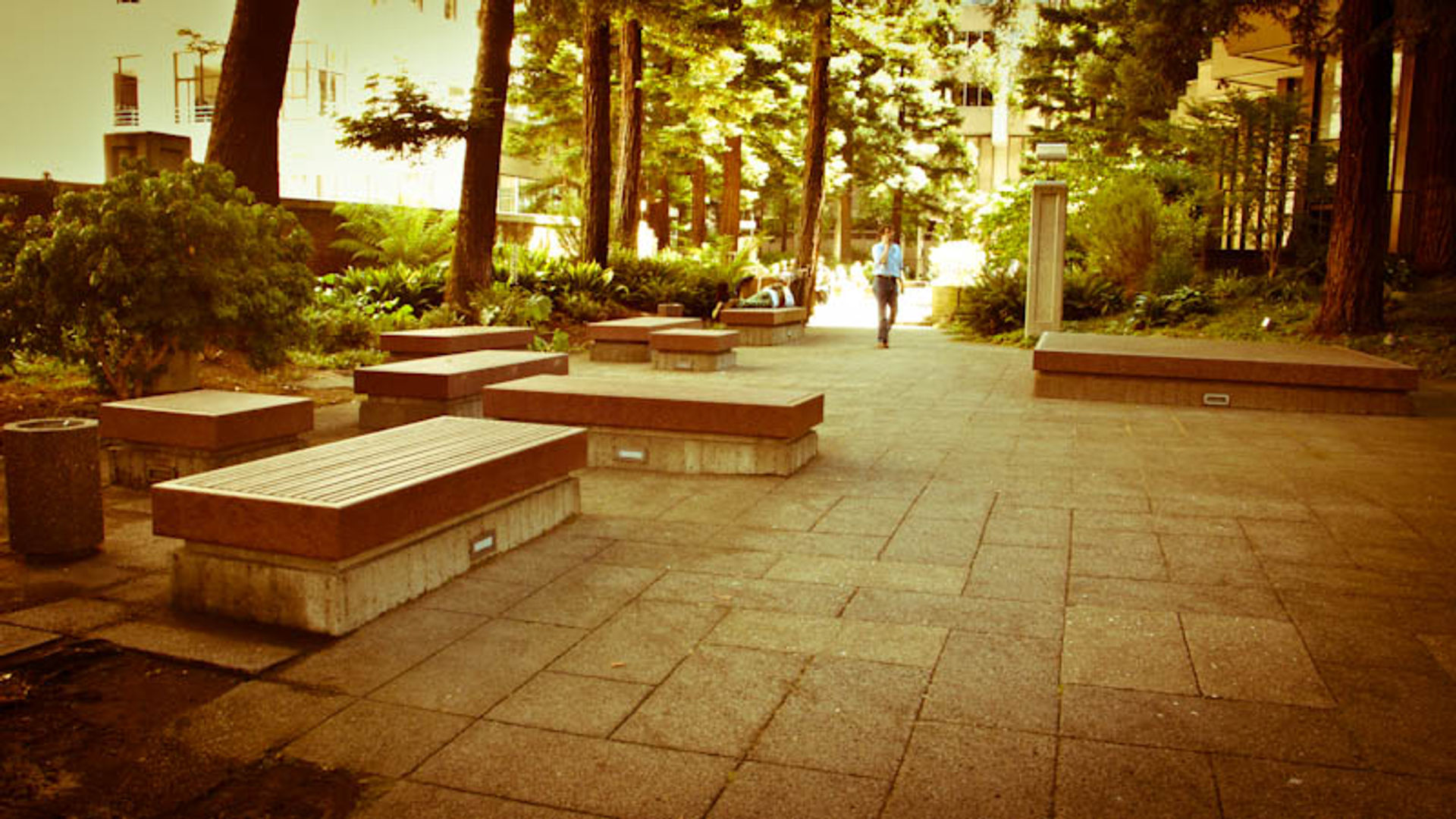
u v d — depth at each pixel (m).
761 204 59.28
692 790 3.23
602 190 22.03
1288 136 19.70
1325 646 4.36
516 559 5.63
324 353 13.93
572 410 7.96
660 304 20.08
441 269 18.72
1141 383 11.52
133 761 3.46
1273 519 6.46
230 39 13.80
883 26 26.70
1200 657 4.25
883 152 50.78
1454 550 5.75
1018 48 43.25
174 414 7.02
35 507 5.51
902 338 20.69
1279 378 10.95
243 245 9.18
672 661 4.25
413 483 4.89
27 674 4.12
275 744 3.57
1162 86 29.92
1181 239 19.72
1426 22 13.48
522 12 24.45
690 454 7.80
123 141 13.56
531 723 3.70
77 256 8.48
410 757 3.46
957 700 3.86
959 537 6.08
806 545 5.91
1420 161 19.09
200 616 4.74
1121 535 6.11
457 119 16.95
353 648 4.37
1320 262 18.47
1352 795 3.15
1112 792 3.19
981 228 26.83
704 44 20.33
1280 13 17.19
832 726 3.65
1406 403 10.60
